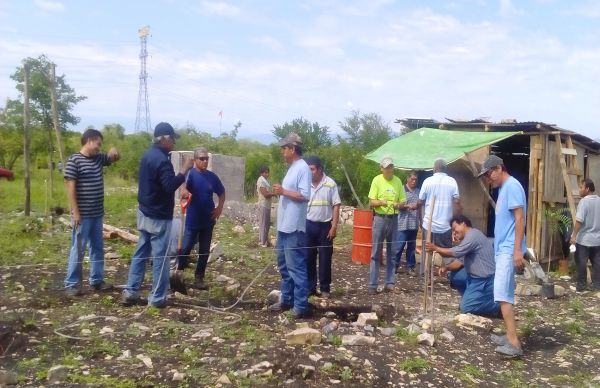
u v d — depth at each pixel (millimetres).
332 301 8344
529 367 6309
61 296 7430
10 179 10406
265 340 6004
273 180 26953
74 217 7359
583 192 10695
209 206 8461
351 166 24562
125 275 8906
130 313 6824
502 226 6457
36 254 9938
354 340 6172
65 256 9836
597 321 8234
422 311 8016
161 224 7066
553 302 9398
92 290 7738
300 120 29547
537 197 12641
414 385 5414
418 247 12117
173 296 7758
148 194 7023
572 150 13172
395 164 11828
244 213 16812
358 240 11453
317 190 8477
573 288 10820
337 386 5191
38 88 16547
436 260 11320
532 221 12617
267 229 12844
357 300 8531
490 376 5934
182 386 4930
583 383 5906
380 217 9008
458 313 7973
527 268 10258
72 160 7387
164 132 7125
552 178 13117
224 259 10688
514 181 6391
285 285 7465
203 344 5840
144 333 6102
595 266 10672
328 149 26266
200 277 8500
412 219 10578
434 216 9398
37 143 23984
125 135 36406
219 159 18406
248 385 5008
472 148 11836
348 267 11164
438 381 5559
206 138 37094
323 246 8555
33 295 7402
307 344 5977
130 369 5148
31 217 12977
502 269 6438
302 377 5262
